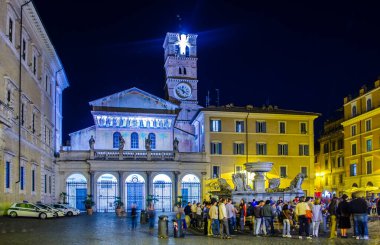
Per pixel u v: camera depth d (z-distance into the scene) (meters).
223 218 26.31
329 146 89.00
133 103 74.44
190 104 101.94
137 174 67.50
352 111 76.62
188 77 103.69
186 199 69.25
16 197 41.91
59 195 64.44
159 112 74.75
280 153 75.19
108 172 66.38
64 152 66.06
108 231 31.02
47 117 59.16
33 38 50.22
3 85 37.59
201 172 70.00
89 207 59.81
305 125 77.00
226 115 73.75
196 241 24.70
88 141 72.75
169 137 75.00
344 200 25.44
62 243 22.86
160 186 68.12
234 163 72.75
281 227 31.95
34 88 50.56
